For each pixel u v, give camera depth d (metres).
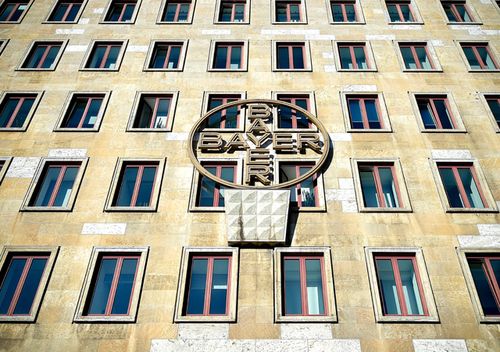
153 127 19.55
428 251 15.30
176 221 16.12
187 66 21.72
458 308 14.05
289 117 19.72
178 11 24.97
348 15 24.84
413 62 22.53
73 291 14.38
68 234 15.72
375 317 13.88
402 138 18.73
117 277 14.98
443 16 24.34
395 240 15.60
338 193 16.91
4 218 16.08
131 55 22.25
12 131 18.86
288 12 24.92
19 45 22.80
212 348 13.26
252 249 15.46
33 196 16.97
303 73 21.42
